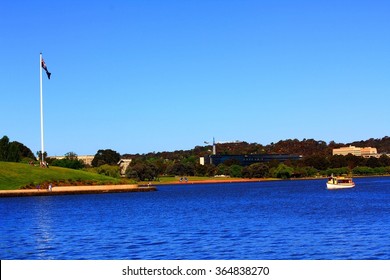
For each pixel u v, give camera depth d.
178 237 74.00
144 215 114.56
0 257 61.06
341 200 158.62
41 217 113.44
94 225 93.56
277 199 171.25
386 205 133.12
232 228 83.75
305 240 68.94
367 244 64.88
